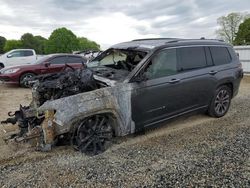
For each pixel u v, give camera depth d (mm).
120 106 4277
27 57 17047
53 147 4371
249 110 6879
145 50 4820
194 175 3580
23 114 4160
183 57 5188
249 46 14781
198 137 4953
